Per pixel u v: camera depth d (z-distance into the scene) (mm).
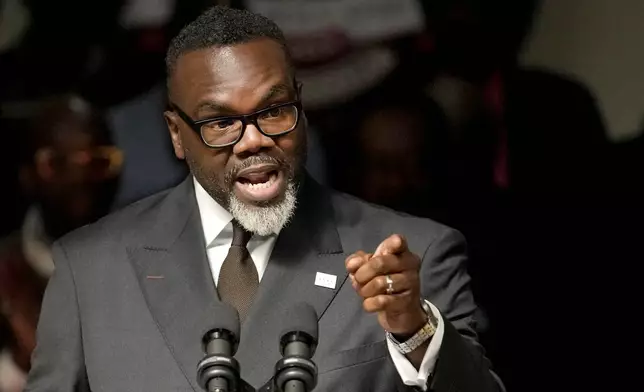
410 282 6738
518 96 12719
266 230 7820
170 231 8523
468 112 12742
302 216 8477
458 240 8492
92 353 8086
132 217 8766
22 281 13266
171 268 8320
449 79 12781
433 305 7441
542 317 12555
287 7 12984
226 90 7637
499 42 12727
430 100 12812
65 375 8078
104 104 13211
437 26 12805
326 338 7930
